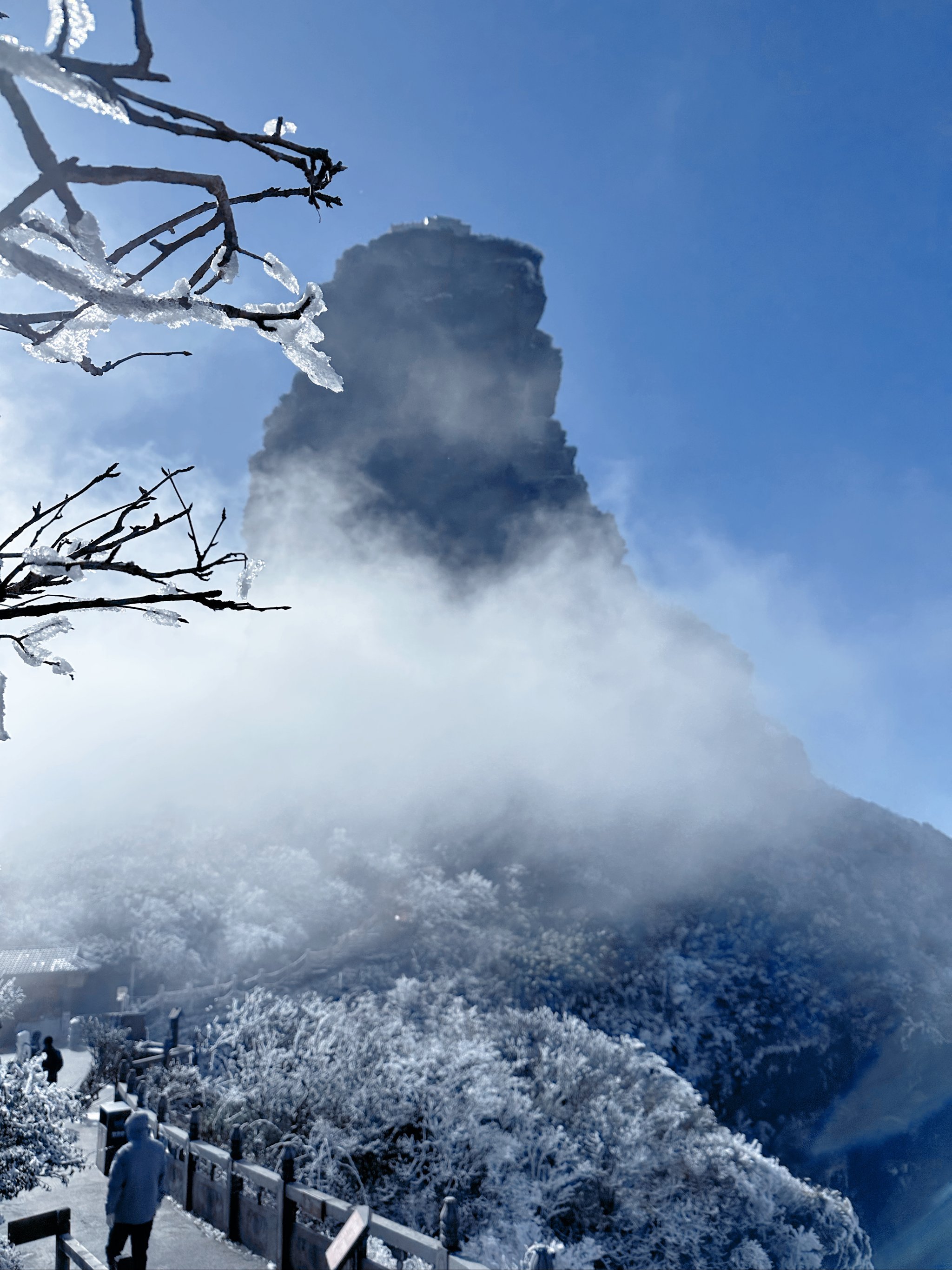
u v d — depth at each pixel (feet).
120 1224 19.63
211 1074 43.14
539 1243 17.10
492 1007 173.06
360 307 574.56
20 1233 16.17
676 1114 62.54
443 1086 44.50
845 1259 72.28
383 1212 38.81
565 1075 59.41
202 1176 28.99
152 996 137.39
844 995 228.63
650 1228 54.24
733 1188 61.67
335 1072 40.83
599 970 210.59
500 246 595.47
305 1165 35.88
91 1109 44.32
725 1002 217.97
